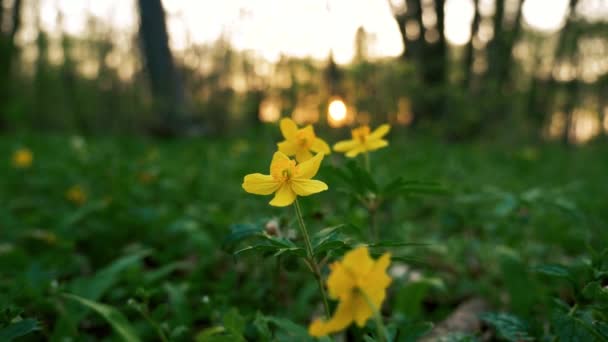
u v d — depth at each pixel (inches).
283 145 6.3
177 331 6.4
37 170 21.5
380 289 3.7
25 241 11.8
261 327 5.3
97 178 19.3
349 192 7.4
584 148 46.7
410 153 24.8
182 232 12.0
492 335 7.8
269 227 6.1
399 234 11.7
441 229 13.1
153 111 49.6
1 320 5.3
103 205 12.9
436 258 10.6
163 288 8.8
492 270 10.2
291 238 6.3
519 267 8.2
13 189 18.7
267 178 5.0
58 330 7.2
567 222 12.7
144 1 46.7
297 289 9.2
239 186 17.0
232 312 5.5
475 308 8.8
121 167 19.8
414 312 8.2
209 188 17.7
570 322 4.9
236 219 11.9
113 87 107.0
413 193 7.2
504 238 11.3
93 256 11.6
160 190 16.9
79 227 12.6
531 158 26.2
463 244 11.2
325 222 7.9
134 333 6.3
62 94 84.6
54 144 29.9
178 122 46.9
